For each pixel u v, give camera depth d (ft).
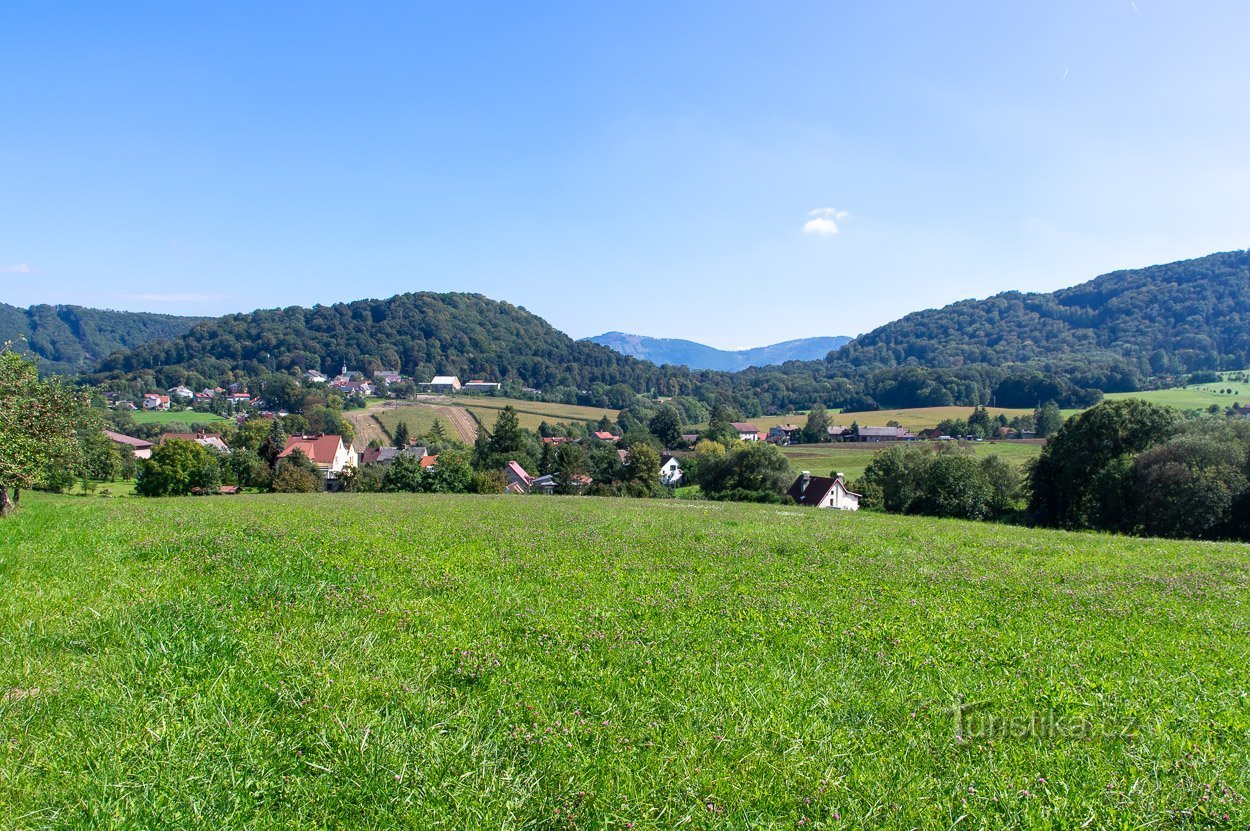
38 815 14.60
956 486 194.80
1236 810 15.84
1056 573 49.14
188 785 15.65
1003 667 26.35
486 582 38.32
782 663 25.76
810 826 15.39
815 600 37.19
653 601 34.96
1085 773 17.83
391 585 36.01
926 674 25.09
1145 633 31.86
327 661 23.48
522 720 20.03
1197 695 23.49
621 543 57.26
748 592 38.42
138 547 45.70
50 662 22.63
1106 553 63.36
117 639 25.05
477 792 16.06
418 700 20.71
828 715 21.02
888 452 276.21
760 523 84.64
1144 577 48.70
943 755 18.72
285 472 256.73
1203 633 32.32
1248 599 40.81
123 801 15.07
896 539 69.97
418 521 72.64
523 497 158.92
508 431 381.19
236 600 31.32
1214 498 138.51
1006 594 40.81
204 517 71.67
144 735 17.89
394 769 16.78
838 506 246.88
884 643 29.09
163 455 233.55
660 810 15.85
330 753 17.37
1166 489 147.23
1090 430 179.32
